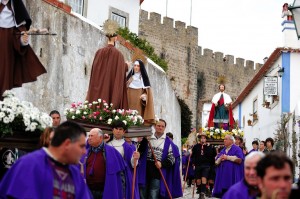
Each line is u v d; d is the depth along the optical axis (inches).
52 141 215.5
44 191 209.2
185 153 995.9
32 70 344.2
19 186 205.6
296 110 891.4
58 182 214.1
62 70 583.5
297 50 1026.7
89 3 1035.9
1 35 334.6
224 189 591.5
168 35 2086.6
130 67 497.0
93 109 431.2
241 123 1446.9
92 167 354.9
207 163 677.9
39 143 297.1
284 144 984.9
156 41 2046.0
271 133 1091.9
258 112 1221.7
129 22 1138.0
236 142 731.4
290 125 979.9
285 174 187.0
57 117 410.6
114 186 353.1
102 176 354.9
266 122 1139.9
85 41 633.0
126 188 377.4
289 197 190.5
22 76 342.0
